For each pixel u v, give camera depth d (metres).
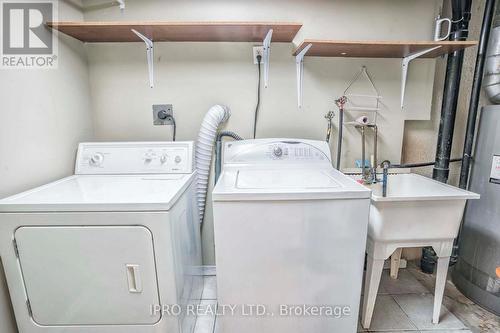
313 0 1.78
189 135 1.91
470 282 1.78
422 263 2.07
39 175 1.38
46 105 1.44
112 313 1.16
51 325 1.17
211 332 1.52
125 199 1.11
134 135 1.90
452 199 1.35
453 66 1.76
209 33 1.63
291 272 1.21
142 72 1.83
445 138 1.86
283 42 1.82
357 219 1.18
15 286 1.13
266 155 1.68
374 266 1.45
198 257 1.79
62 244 1.10
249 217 1.16
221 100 1.87
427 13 1.81
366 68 1.87
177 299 1.18
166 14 1.77
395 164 1.96
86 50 1.79
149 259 1.11
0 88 1.17
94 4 1.75
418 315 1.64
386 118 1.93
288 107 1.89
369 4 1.79
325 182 1.33
